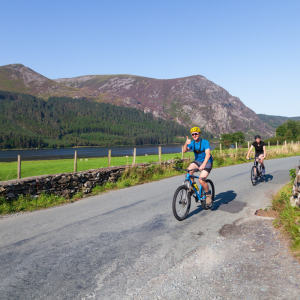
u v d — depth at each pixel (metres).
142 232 4.62
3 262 3.52
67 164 24.44
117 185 9.98
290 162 18.45
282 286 2.71
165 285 2.83
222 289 2.71
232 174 12.69
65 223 5.35
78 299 2.62
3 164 25.12
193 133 5.40
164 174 12.65
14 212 6.39
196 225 4.95
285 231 4.21
